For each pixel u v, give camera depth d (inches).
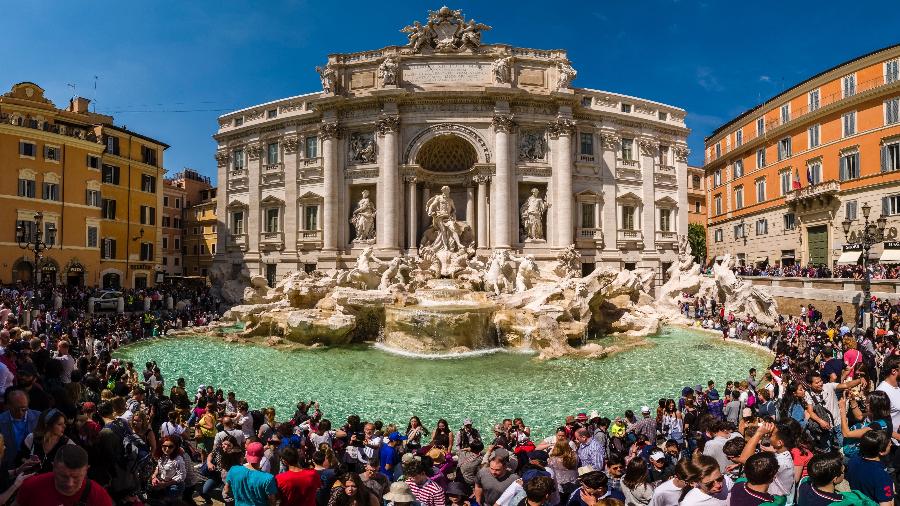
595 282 1413.6
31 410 326.6
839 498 233.0
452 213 1840.6
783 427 304.5
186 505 343.0
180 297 1866.4
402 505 286.0
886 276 1438.2
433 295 1427.2
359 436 448.8
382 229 1866.4
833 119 1840.6
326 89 1927.9
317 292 1469.0
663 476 371.2
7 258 1747.0
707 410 559.2
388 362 1087.0
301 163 2037.4
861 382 409.7
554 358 1106.7
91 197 1995.6
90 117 2127.2
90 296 1635.1
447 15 1921.8
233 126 2209.6
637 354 1143.6
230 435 416.8
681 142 2242.9
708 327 1477.6
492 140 1884.8
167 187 2994.6
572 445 450.0
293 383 912.3
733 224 2498.8
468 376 960.3
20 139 1791.3
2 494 248.8
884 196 1635.1
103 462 285.3
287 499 274.7
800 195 1950.1
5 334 533.6
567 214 1908.2
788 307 1574.8
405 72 1905.8
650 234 2126.0
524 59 1905.8
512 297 1422.2
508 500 294.2
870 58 1705.2
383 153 1870.1
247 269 2081.7
